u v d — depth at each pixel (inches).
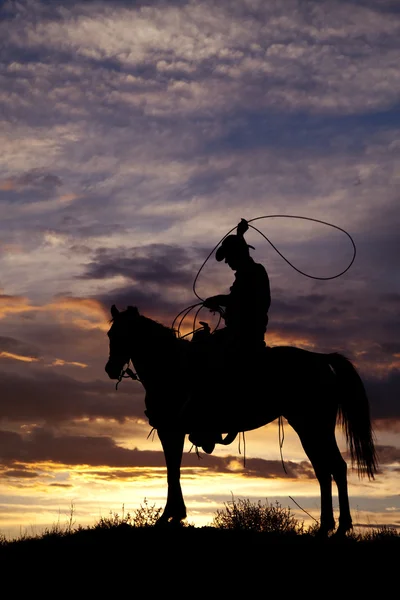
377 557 367.6
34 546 396.8
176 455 414.0
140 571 361.7
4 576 365.7
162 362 420.8
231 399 410.9
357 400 405.4
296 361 408.8
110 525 412.2
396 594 339.0
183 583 350.6
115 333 426.3
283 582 349.4
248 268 418.6
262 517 432.8
